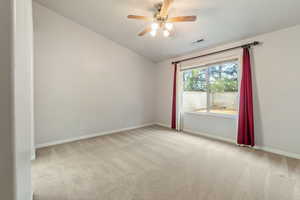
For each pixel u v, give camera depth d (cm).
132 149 292
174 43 374
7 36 28
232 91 338
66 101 336
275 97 269
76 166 224
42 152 277
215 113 367
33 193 162
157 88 528
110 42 407
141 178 193
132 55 460
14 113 29
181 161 240
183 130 443
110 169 215
